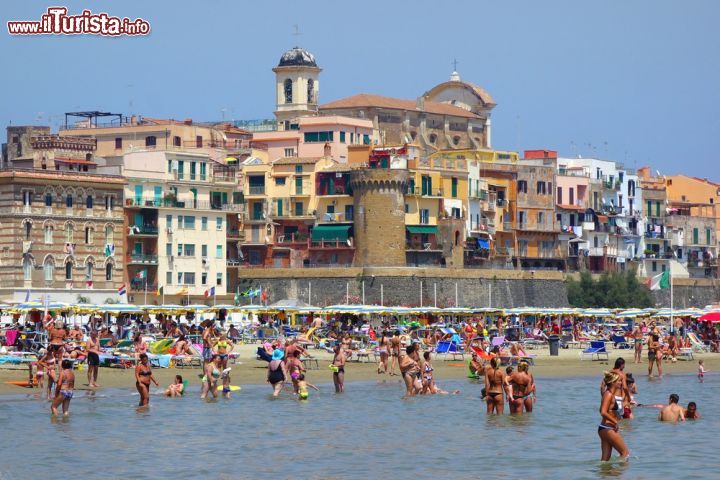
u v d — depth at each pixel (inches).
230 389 7480.3
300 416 6407.5
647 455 5305.1
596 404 7042.3
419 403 6988.2
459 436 5782.5
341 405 6884.8
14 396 7012.8
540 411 6678.2
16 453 5290.4
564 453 5359.3
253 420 6240.2
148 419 6235.2
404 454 5334.6
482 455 5315.0
